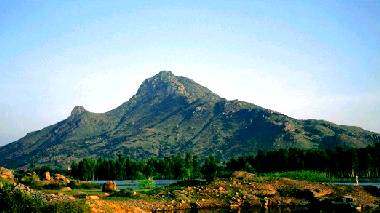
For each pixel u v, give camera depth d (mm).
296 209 71750
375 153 151625
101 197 76875
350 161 150000
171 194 83562
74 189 97125
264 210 70375
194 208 75000
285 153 166625
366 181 135125
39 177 112188
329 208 73062
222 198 81312
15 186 45656
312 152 162250
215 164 180250
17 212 40125
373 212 65875
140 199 78312
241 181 93188
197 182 99625
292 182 91250
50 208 40875
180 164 199625
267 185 88812
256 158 175000
